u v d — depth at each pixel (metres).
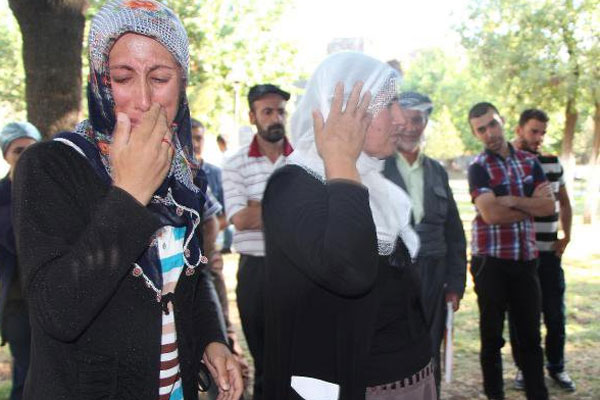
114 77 1.38
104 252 1.19
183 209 1.49
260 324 3.49
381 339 1.84
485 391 4.12
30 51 4.14
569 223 4.69
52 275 1.19
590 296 7.17
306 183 1.67
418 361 1.91
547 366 4.48
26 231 1.25
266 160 3.87
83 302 1.18
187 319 1.52
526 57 14.59
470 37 15.40
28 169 1.30
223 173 3.93
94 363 1.32
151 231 1.25
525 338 3.84
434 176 3.57
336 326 1.68
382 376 1.82
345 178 1.60
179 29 1.44
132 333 1.34
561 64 14.38
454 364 4.93
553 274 4.45
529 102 15.20
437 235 3.47
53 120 4.18
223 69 14.06
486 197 3.87
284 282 1.69
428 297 3.39
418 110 3.45
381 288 1.85
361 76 1.88
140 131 1.26
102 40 1.37
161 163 1.29
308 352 1.69
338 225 1.53
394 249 1.91
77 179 1.34
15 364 3.37
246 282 3.55
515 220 3.82
